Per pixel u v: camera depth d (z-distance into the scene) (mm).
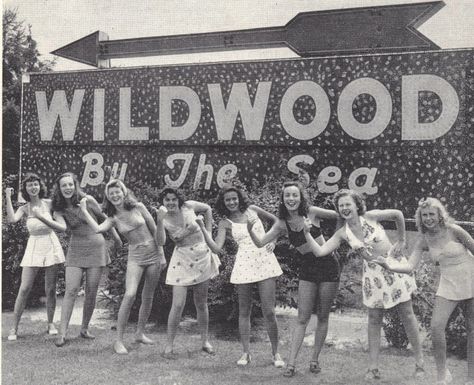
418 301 5500
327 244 4402
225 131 8320
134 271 5379
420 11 7277
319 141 7773
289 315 6969
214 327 6309
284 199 4461
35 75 9531
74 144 9273
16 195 9648
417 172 7254
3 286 7492
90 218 5309
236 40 8328
